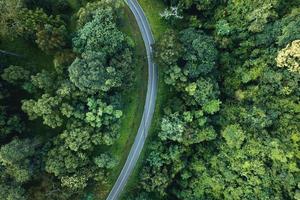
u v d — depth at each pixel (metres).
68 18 80.31
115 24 73.50
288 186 72.75
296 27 70.06
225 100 80.69
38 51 78.81
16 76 70.50
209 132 77.88
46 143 72.00
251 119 75.62
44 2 79.44
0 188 66.12
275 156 72.62
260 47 76.62
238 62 79.06
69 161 68.25
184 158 80.75
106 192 79.50
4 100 74.50
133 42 78.62
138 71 81.88
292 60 68.75
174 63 76.38
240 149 76.12
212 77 78.81
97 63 67.38
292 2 78.25
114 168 80.25
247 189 75.94
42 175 70.12
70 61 71.25
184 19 84.75
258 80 76.50
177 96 81.25
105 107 70.25
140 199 77.56
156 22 85.06
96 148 75.44
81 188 70.50
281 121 74.06
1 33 74.06
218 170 78.81
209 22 83.00
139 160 81.62
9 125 72.12
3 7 69.88
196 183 80.62
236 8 79.44
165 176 77.88
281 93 73.62
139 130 81.94
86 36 71.12
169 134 77.62
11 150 65.25
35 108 68.06
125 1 84.75
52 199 69.25
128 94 79.81
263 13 74.38
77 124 69.69
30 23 71.50
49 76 71.12
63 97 69.81
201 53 76.19
